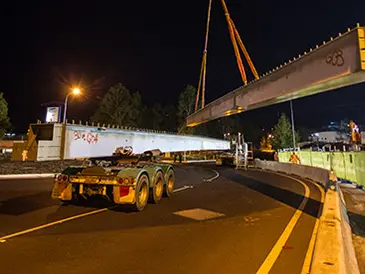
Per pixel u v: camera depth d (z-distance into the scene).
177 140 43.06
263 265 4.25
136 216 7.44
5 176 17.72
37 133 21.00
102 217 7.30
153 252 4.79
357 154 13.27
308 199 10.27
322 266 2.88
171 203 9.41
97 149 25.81
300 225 6.62
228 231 6.09
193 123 26.83
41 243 5.20
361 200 10.10
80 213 7.74
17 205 8.80
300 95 11.14
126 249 4.92
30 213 7.71
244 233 5.94
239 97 15.70
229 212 8.02
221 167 30.94
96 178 8.04
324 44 8.81
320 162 21.91
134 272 3.99
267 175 20.86
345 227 5.76
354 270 4.01
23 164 22.83
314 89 9.88
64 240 5.39
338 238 3.74
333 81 8.60
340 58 8.12
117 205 8.92
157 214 7.70
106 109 48.25
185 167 30.81
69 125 22.25
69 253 4.71
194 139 49.16
